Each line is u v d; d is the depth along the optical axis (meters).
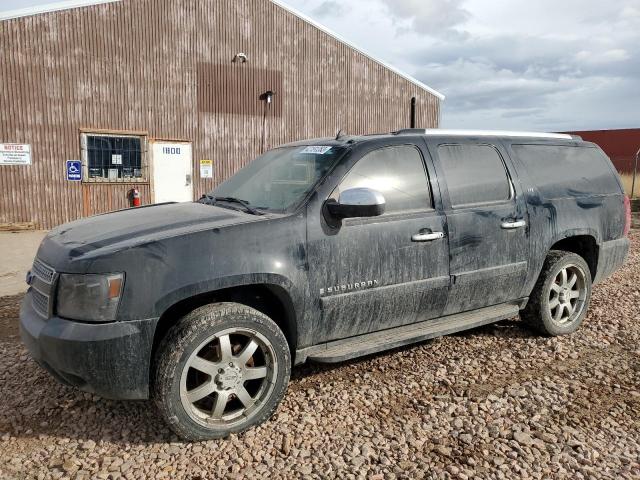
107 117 13.93
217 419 3.11
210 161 15.63
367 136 4.00
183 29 14.81
